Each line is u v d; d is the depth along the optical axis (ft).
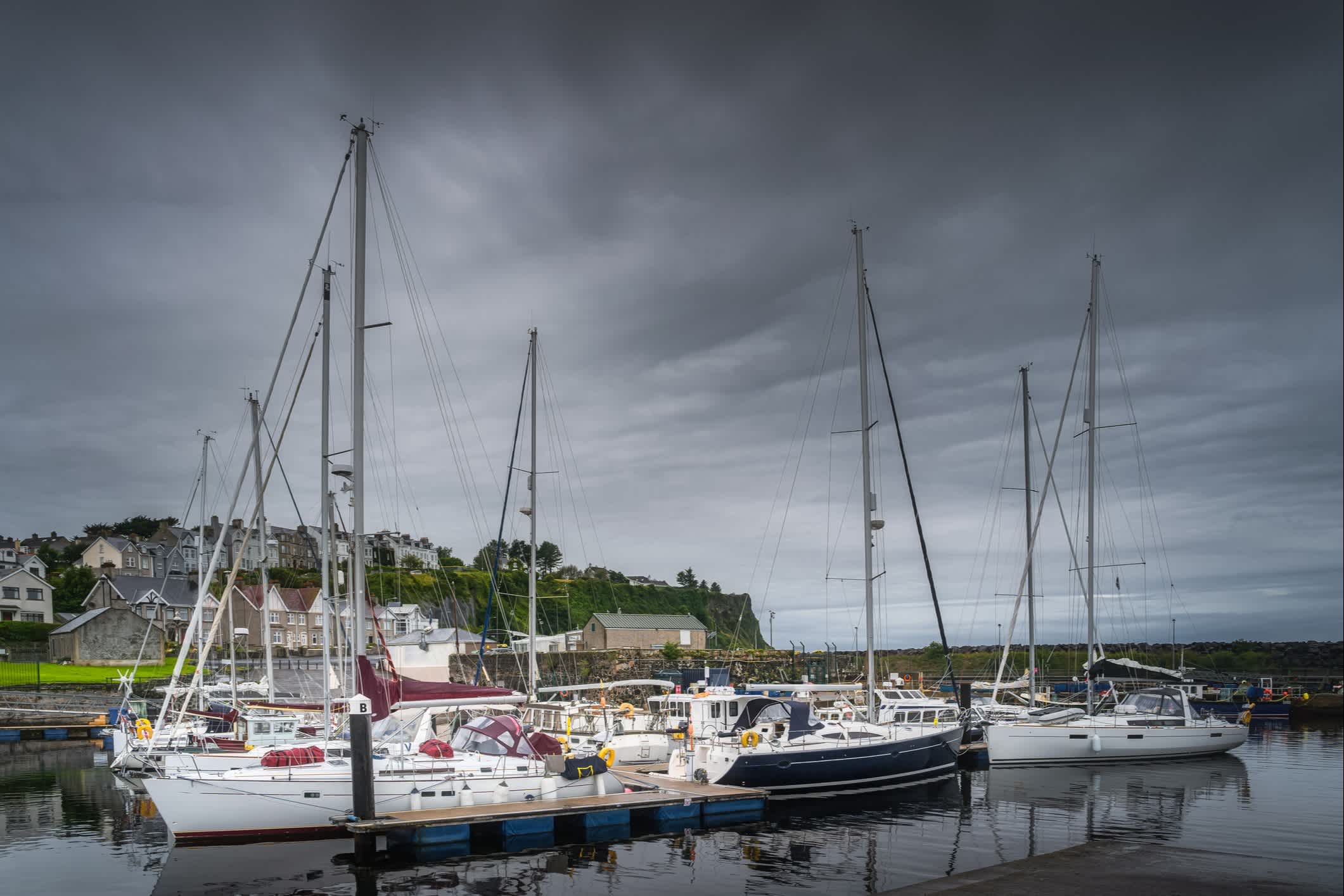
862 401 104.42
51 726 165.99
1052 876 55.26
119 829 75.97
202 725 110.83
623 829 72.95
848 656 215.31
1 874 61.36
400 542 357.82
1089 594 125.29
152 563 378.73
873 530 103.40
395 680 74.79
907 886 54.34
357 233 81.92
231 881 59.11
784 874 61.36
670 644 237.66
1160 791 91.45
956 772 100.53
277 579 311.06
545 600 344.49
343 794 69.10
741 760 84.23
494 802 72.02
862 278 105.09
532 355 136.87
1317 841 66.54
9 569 277.23
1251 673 186.70
